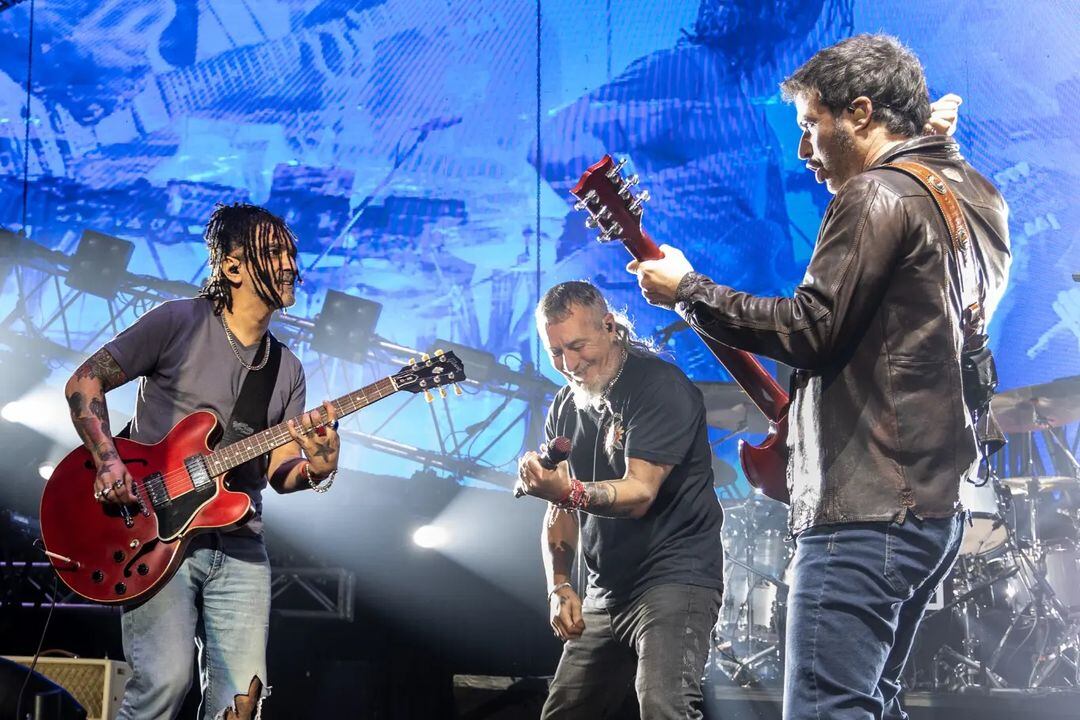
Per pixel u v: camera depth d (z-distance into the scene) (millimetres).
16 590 6469
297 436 2949
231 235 2996
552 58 11008
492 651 6531
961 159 2342
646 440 3191
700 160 10758
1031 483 6305
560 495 3020
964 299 2229
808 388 2275
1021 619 6168
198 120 11070
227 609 2875
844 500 2178
